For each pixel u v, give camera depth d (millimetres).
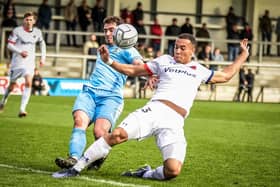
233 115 38562
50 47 58562
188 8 64312
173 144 15922
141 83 50656
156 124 15906
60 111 35094
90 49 53000
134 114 16000
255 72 58750
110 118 17047
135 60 17266
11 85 31125
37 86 47312
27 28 30062
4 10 54594
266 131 30344
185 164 19578
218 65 55000
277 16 65188
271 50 63688
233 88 54719
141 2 63219
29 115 32094
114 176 16922
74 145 16469
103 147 16047
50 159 19531
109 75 17484
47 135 24891
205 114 38469
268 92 56156
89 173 17156
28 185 15422
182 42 16266
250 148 23953
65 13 57812
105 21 17703
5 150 20891
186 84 16172
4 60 53531
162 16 63969
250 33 59656
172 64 16344
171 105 16031
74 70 55500
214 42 59812
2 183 15562
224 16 64688
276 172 19047
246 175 18359
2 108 31844
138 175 16891
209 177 17750
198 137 26750
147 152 21656
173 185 16141
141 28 57344
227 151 22844
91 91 17422
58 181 15883
